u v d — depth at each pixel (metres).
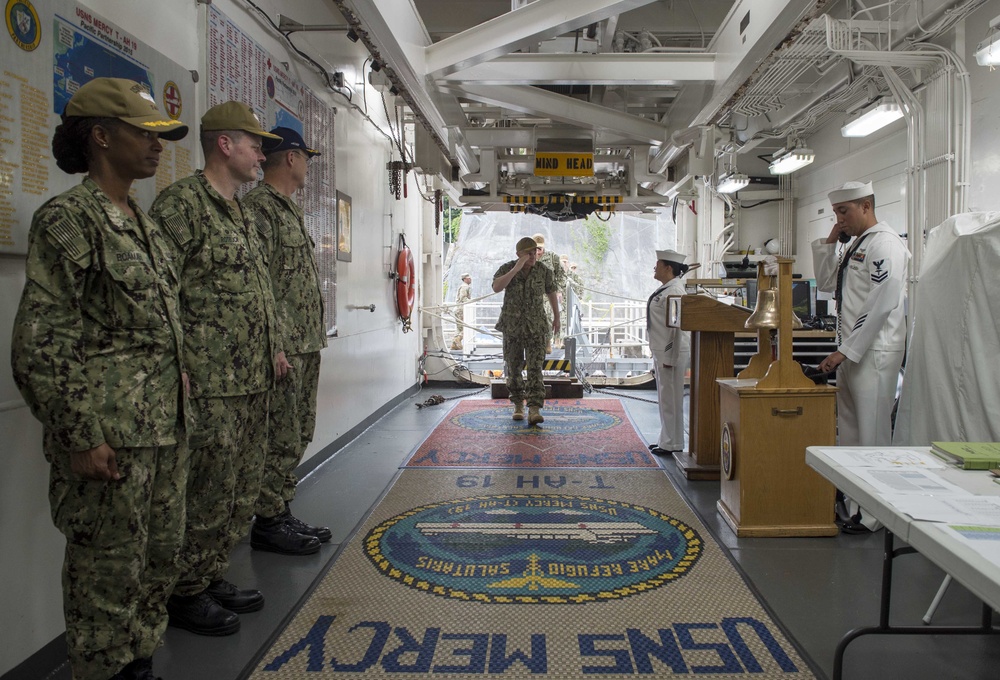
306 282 3.07
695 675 2.08
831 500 3.31
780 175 9.47
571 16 3.72
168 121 1.81
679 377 5.03
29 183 1.98
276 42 3.87
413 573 2.88
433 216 9.07
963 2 3.93
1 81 1.86
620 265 24.89
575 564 2.96
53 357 1.60
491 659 2.18
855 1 5.18
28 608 2.05
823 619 2.46
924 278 3.26
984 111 4.76
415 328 8.52
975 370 3.00
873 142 7.18
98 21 2.27
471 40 4.30
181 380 1.93
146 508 1.83
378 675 2.09
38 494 2.09
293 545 3.08
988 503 1.48
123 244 1.77
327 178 4.64
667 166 7.40
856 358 3.35
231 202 2.45
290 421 3.10
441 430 5.99
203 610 2.37
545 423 6.36
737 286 7.50
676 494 4.04
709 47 4.78
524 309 6.16
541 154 6.77
